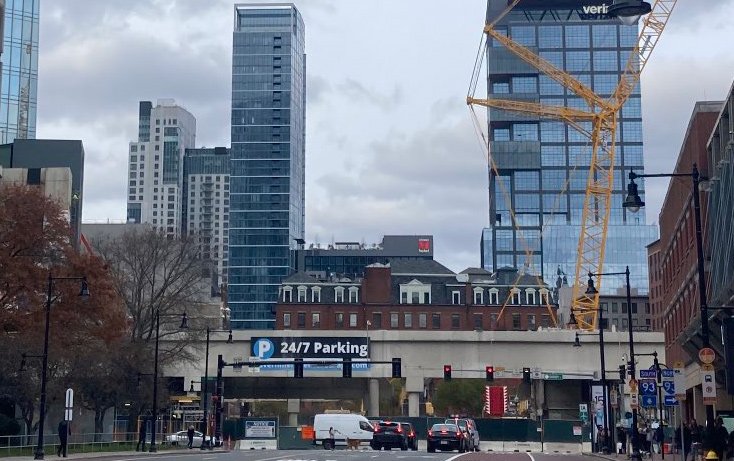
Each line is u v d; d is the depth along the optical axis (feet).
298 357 338.13
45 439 214.69
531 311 541.75
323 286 537.65
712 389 116.47
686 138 207.62
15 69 524.52
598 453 231.09
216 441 270.67
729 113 161.99
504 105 540.93
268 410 530.68
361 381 359.05
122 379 248.11
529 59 543.80
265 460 159.53
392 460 162.50
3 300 216.54
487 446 307.99
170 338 318.04
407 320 533.14
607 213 475.72
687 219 211.82
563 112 522.06
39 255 221.25
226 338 339.77
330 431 283.79
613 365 336.49
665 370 151.02
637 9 161.68
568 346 339.57
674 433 182.50
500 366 338.54
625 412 243.60
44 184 302.04
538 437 309.42
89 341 229.25
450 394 461.37
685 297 221.87
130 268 300.20
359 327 529.86
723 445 134.31
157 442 273.75
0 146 349.20
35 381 219.82
